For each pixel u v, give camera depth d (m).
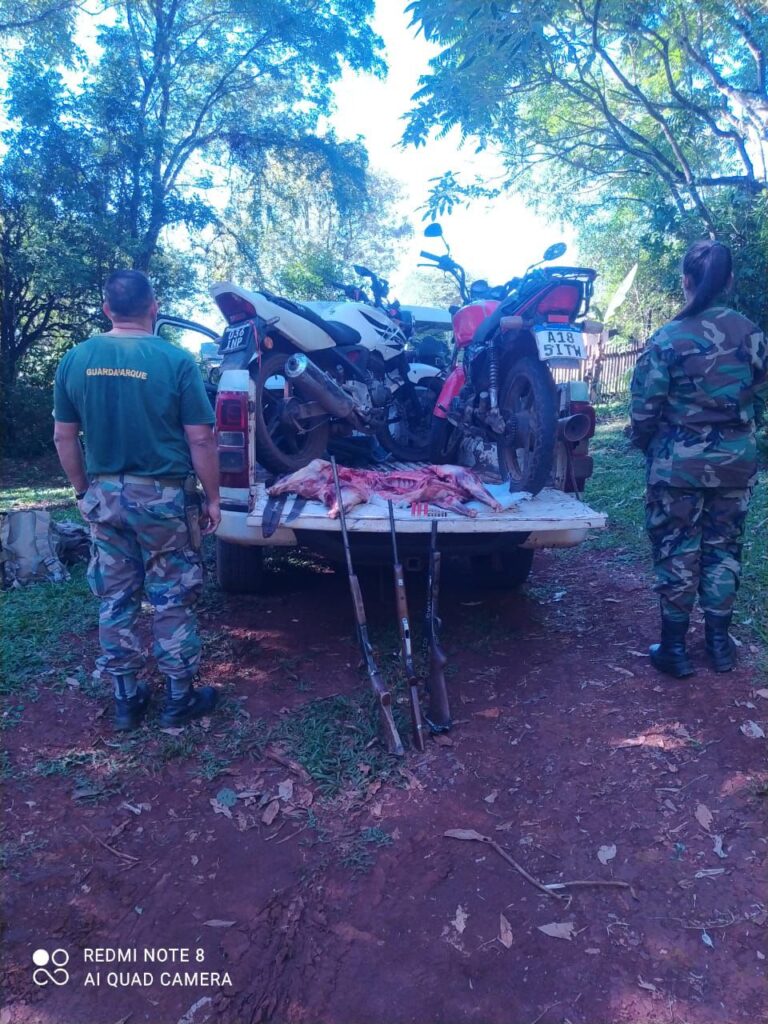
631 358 16.61
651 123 14.07
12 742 3.27
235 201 17.66
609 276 21.02
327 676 3.93
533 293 4.08
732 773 3.01
